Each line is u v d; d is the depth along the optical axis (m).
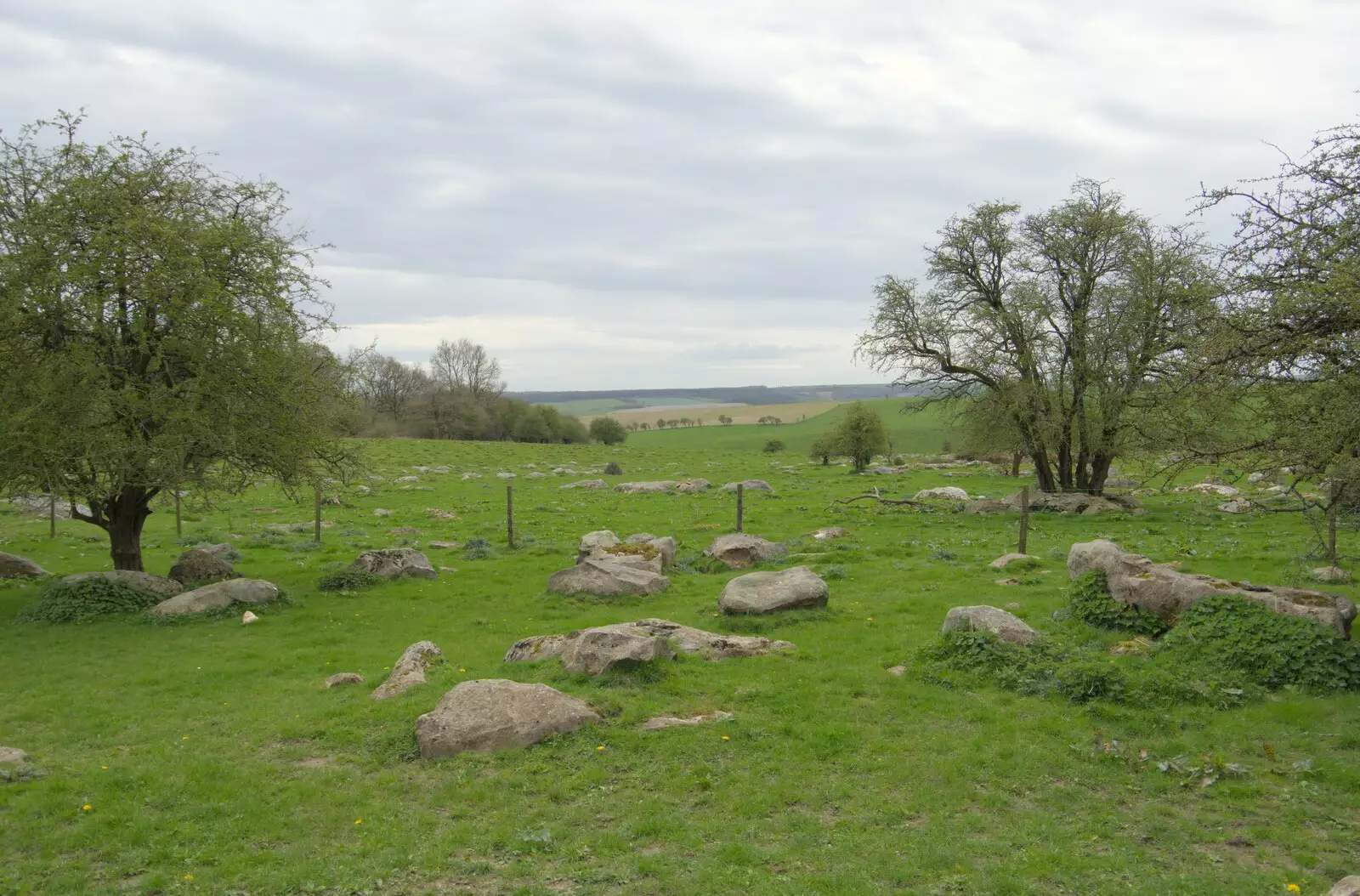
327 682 14.82
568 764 10.73
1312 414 12.14
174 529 37.59
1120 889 7.73
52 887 8.20
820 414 179.00
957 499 46.66
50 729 12.90
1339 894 6.98
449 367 140.75
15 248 19.28
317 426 22.92
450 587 23.83
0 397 18.50
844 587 22.03
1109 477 52.41
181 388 20.19
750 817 9.37
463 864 8.47
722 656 14.84
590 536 26.66
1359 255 11.79
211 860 8.70
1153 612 15.45
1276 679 12.54
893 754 10.88
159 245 19.36
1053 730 11.45
